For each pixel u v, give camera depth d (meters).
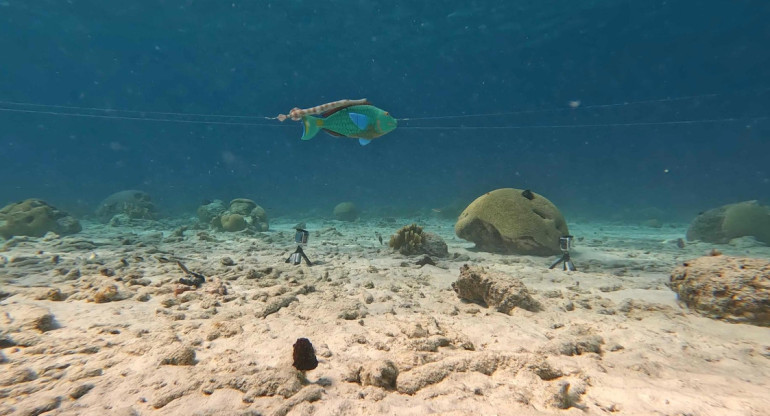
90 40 49.00
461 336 3.69
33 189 52.19
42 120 104.44
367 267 7.78
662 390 2.70
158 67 65.75
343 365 3.09
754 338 3.98
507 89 77.69
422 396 2.58
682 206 41.22
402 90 80.44
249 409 2.32
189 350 3.07
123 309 4.52
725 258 5.19
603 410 2.44
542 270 7.82
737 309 4.50
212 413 2.25
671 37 42.56
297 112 3.86
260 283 5.92
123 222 17.09
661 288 6.36
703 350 3.61
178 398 2.45
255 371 2.84
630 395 2.62
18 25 43.19
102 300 4.78
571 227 21.19
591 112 76.25
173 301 4.79
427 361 3.13
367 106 4.04
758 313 4.36
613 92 72.19
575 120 78.88
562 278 7.04
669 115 70.56
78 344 3.29
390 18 37.09
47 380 2.64
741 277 4.66
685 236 16.06
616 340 3.84
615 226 22.17
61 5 36.59
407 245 9.51
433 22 38.03
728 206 13.73
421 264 8.09
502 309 4.88
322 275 6.72
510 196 10.53
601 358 3.36
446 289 6.11
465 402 2.49
